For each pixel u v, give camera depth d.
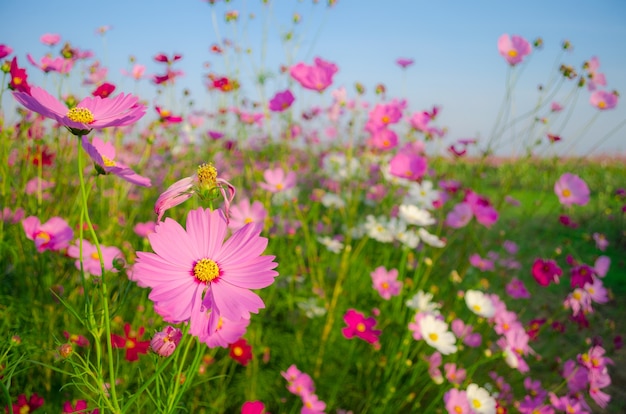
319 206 1.27
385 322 0.77
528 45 0.91
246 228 0.30
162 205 0.28
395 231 0.85
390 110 0.92
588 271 0.70
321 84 0.81
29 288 0.60
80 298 0.59
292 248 0.98
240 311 0.26
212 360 0.62
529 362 0.84
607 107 0.95
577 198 0.90
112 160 0.44
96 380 0.29
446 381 0.68
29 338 0.51
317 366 0.69
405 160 0.88
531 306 1.02
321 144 1.58
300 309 0.80
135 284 0.47
